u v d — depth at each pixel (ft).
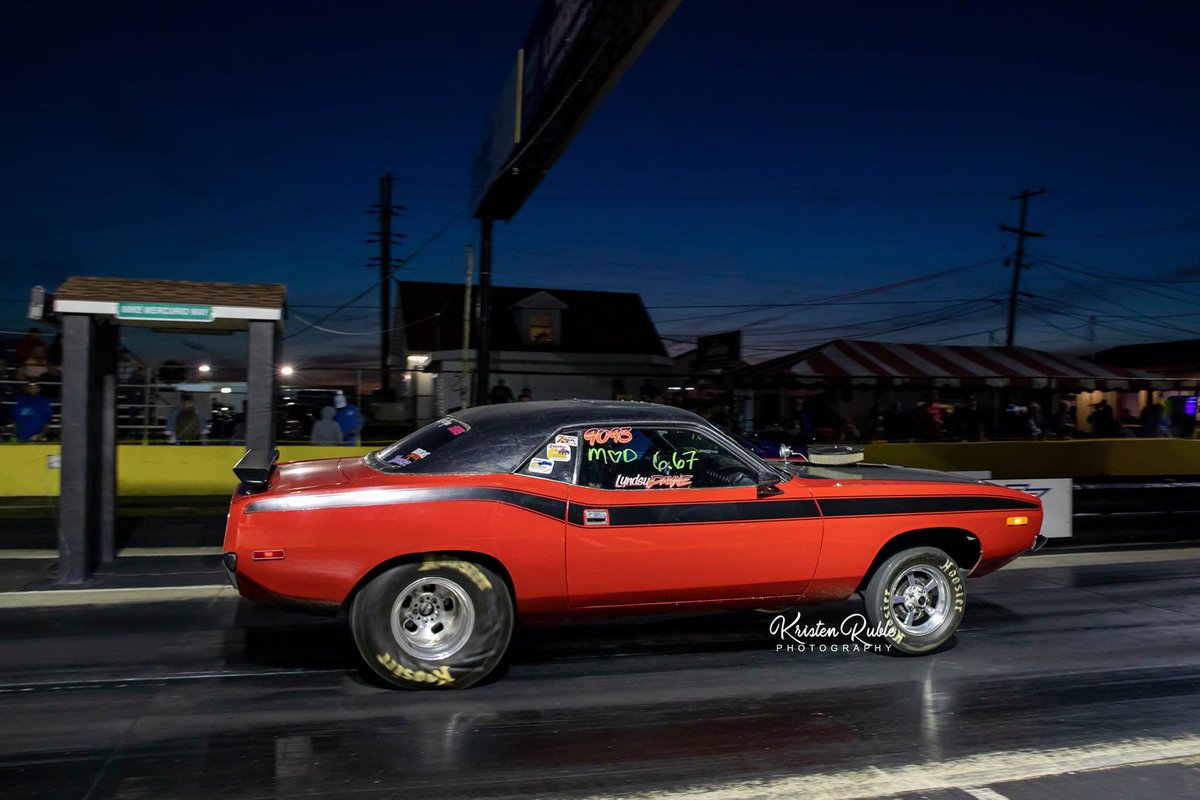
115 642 17.33
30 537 28.25
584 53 41.78
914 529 17.08
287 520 14.28
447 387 53.16
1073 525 35.14
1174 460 59.88
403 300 109.40
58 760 11.87
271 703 14.14
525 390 53.52
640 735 13.12
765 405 60.44
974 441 58.39
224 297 23.22
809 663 16.87
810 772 11.96
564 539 15.08
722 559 15.89
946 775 11.97
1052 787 11.68
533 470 15.33
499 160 55.31
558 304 105.29
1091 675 16.55
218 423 39.63
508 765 11.94
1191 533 34.24
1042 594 23.43
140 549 26.50
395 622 14.58
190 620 18.98
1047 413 77.25
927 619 17.54
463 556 14.87
